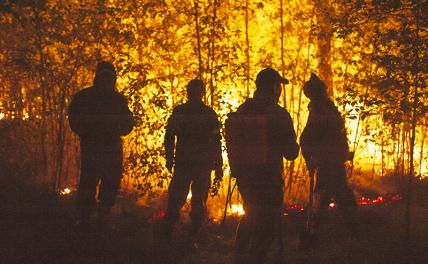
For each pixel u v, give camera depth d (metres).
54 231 7.52
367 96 7.58
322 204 7.82
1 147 10.90
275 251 6.99
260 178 5.90
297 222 8.10
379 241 7.26
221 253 7.16
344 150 7.66
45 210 8.41
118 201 9.81
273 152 5.93
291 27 10.88
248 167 5.91
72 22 9.70
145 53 10.23
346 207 7.74
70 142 11.24
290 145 5.94
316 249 7.03
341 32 7.65
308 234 7.06
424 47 6.82
